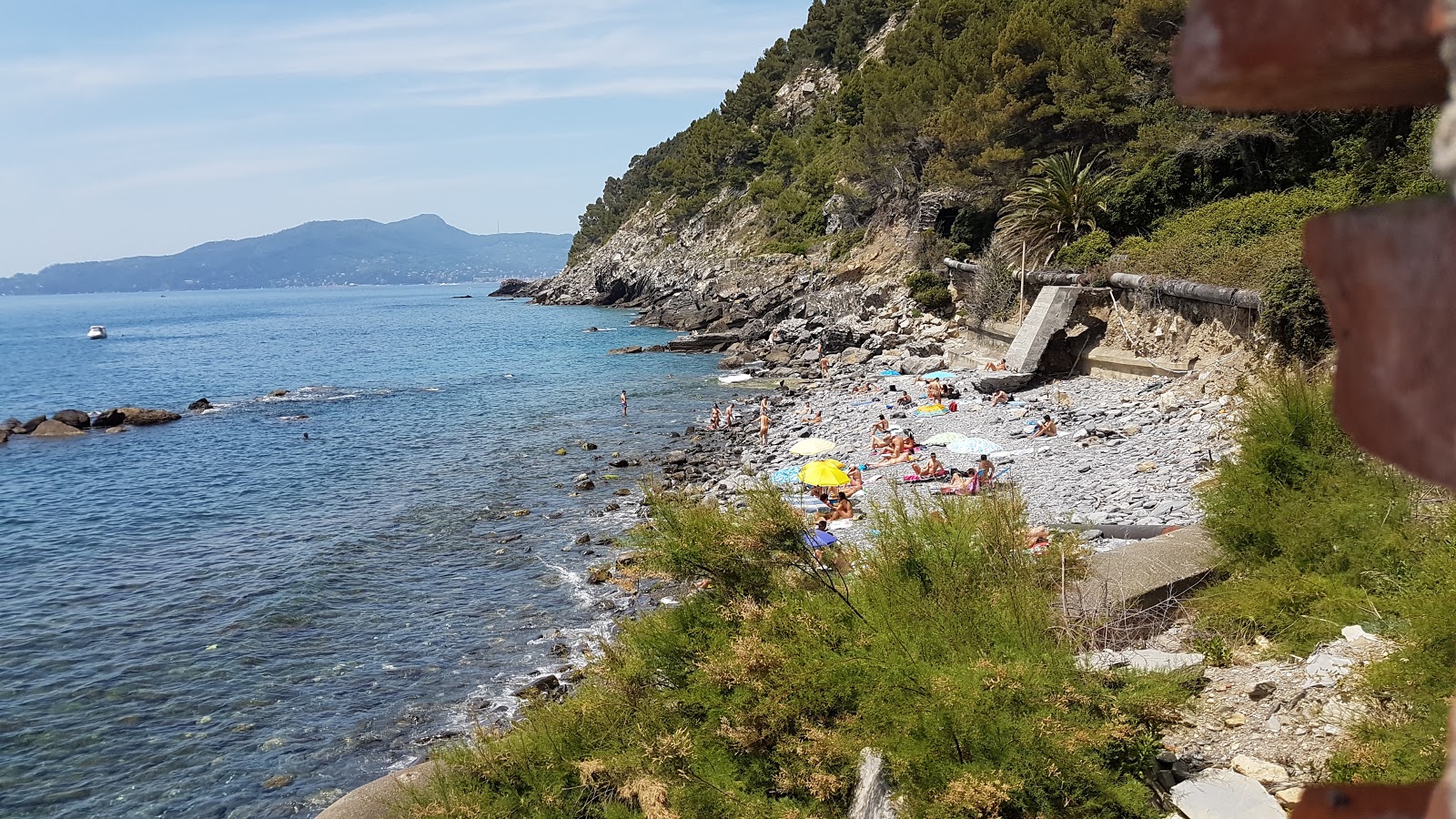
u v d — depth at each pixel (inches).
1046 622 264.5
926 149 2529.5
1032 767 211.3
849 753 227.9
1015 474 887.7
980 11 2642.7
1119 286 1295.5
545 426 1599.4
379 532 1000.9
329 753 561.3
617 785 246.1
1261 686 283.1
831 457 1145.4
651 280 4571.9
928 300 2139.5
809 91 4894.2
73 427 1744.6
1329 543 346.6
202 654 705.6
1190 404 1015.0
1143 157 1549.0
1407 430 27.7
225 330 5187.0
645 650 277.7
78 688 654.5
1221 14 29.4
